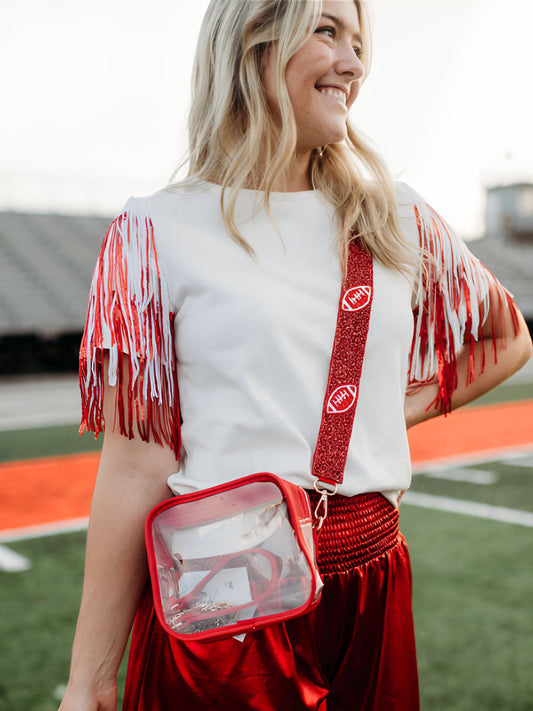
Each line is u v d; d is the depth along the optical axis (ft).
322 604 3.87
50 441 29.50
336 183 4.18
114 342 3.74
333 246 4.00
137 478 3.87
